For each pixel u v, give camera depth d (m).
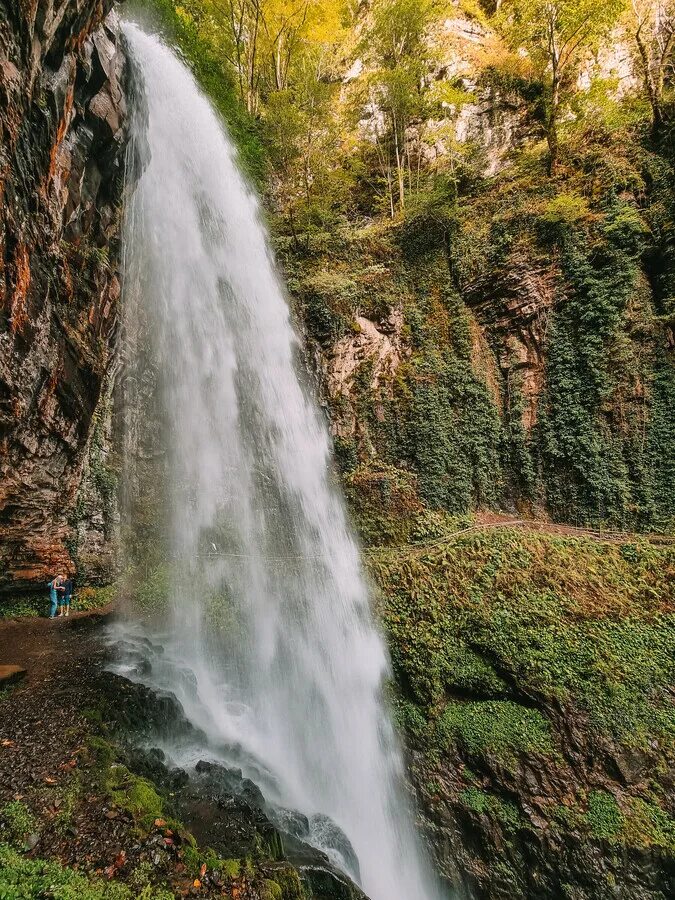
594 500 14.09
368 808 10.55
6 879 3.45
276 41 25.23
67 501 11.79
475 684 10.88
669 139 15.16
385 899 8.98
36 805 4.54
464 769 10.07
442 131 20.55
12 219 7.27
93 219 11.25
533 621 11.30
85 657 8.84
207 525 15.94
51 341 9.53
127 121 12.15
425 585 12.98
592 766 9.21
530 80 20.28
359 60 26.98
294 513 16.94
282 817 7.02
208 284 17.17
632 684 9.91
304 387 18.45
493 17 23.77
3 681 7.17
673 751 9.07
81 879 3.72
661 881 8.01
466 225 18.41
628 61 17.69
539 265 16.25
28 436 9.59
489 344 17.22
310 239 20.52
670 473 13.21
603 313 14.64
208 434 16.61
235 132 21.16
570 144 17.12
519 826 9.06
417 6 20.95
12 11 6.44
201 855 4.59
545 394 15.62
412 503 15.98
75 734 5.93
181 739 7.48
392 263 19.34
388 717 11.41
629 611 11.17
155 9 17.48
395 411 17.36
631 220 14.59
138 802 4.86
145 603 12.77
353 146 24.39
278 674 12.34
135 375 14.78
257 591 14.36
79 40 8.75
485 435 16.38
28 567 10.80
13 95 6.83
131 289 14.05
